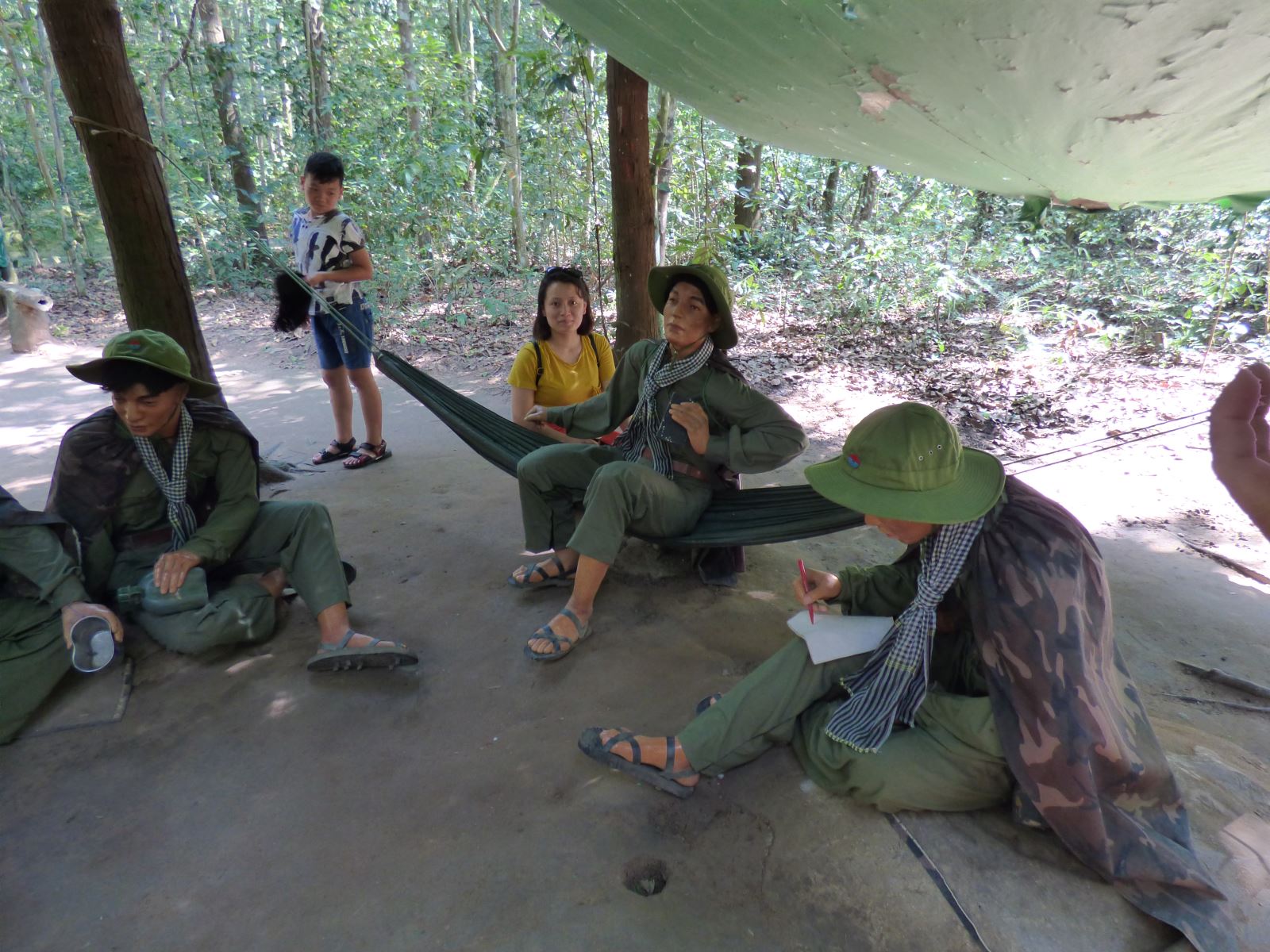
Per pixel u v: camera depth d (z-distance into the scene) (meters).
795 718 2.08
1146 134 1.90
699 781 2.11
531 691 2.53
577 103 7.27
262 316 8.74
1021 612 1.71
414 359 6.89
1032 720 1.70
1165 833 1.81
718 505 3.02
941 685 2.01
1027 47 1.54
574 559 3.15
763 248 9.65
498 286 9.12
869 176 10.31
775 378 6.34
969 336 7.32
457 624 2.90
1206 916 1.65
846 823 1.95
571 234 9.23
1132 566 3.57
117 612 2.64
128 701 2.45
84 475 2.57
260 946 1.68
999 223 9.13
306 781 2.14
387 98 10.27
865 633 2.03
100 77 3.13
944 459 1.77
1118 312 7.58
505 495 4.09
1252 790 2.09
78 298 9.61
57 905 1.78
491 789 2.11
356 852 1.91
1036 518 1.79
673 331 2.73
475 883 1.82
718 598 3.09
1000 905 1.72
